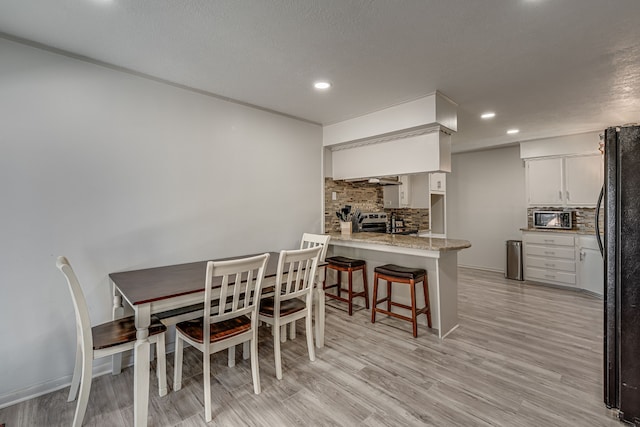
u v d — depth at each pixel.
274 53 2.20
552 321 3.27
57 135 2.13
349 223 4.04
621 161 1.81
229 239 3.08
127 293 1.83
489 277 5.28
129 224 2.45
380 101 3.19
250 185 3.27
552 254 4.63
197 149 2.85
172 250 2.68
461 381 2.16
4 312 1.95
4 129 1.95
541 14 1.75
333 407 1.90
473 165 5.99
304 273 2.40
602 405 1.89
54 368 2.11
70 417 1.83
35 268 2.05
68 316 2.17
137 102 2.49
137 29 1.89
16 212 1.99
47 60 2.09
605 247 1.88
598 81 2.71
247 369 2.36
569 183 4.65
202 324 2.07
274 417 1.81
